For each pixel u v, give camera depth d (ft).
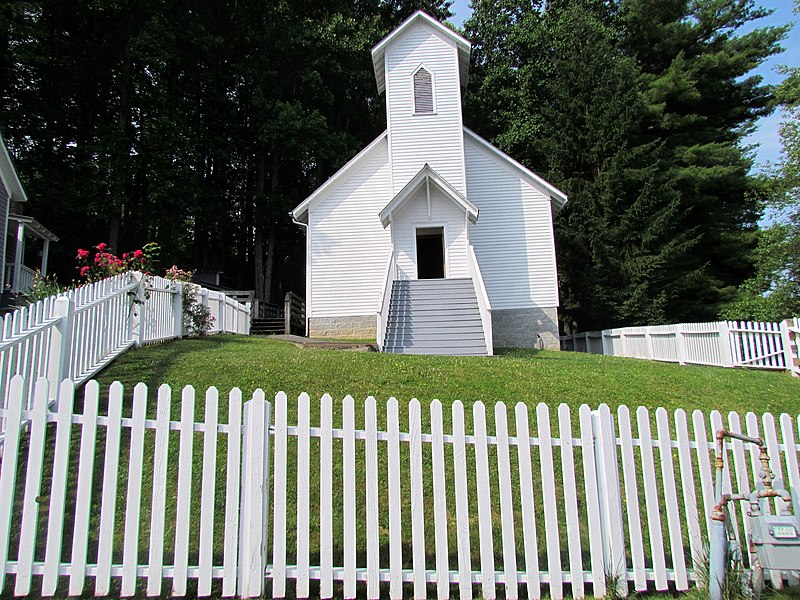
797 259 56.59
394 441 12.21
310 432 12.09
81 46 83.82
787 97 59.16
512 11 107.34
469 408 22.22
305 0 100.89
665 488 12.98
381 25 107.14
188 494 11.53
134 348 26.99
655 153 79.56
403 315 46.88
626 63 82.12
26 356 15.93
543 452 12.58
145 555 12.60
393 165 58.49
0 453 14.64
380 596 12.10
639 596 12.45
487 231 59.41
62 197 77.30
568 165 84.02
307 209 60.90
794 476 13.46
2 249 56.39
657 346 50.16
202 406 20.03
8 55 72.59
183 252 104.99
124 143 81.61
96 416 11.54
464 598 11.80
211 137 97.14
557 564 12.19
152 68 83.61
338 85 103.96
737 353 39.04
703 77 85.71
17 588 10.84
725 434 13.01
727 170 79.46
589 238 77.71
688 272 78.84
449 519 14.92
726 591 12.03
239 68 93.50
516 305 58.18
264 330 71.77
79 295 20.30
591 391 25.34
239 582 11.57
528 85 96.68
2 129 78.33
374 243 59.77
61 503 11.16
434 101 59.21
